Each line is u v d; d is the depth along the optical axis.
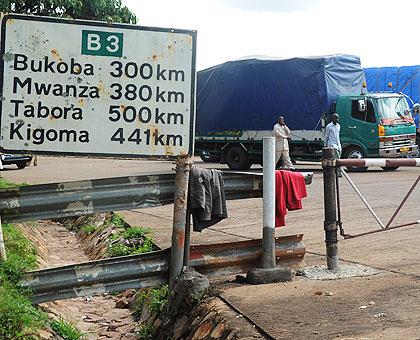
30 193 5.51
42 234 12.34
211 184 5.82
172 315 5.77
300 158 21.67
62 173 21.55
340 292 5.50
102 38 5.60
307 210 11.52
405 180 16.83
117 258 5.70
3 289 5.14
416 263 6.66
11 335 4.66
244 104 22.92
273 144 6.00
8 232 8.19
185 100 5.72
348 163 6.25
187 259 5.82
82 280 5.60
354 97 20.56
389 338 4.25
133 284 5.76
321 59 20.80
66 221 14.02
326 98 20.77
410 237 8.27
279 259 6.17
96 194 5.63
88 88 5.59
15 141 5.50
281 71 21.72
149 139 5.68
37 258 8.38
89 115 5.59
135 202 5.74
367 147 20.39
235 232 9.41
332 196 6.31
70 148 5.57
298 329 4.53
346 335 4.36
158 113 5.69
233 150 23.56
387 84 23.61
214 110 24.02
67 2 20.84
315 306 5.09
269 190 6.00
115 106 5.63
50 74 5.54
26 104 5.52
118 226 10.73
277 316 4.85
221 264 5.98
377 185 15.49
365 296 5.33
